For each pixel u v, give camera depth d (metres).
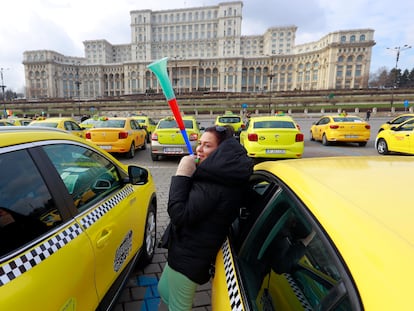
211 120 45.69
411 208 1.00
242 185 1.57
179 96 82.06
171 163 9.49
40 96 116.12
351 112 52.97
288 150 8.38
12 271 1.13
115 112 69.88
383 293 0.74
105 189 2.26
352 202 1.06
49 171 1.56
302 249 1.30
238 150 1.55
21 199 1.33
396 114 47.25
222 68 107.56
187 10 123.38
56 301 1.28
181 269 1.64
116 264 2.04
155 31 126.69
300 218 1.23
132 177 2.62
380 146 11.23
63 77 118.25
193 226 1.60
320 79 107.06
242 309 1.24
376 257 0.81
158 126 9.86
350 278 0.83
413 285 0.71
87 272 1.57
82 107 75.25
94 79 117.62
